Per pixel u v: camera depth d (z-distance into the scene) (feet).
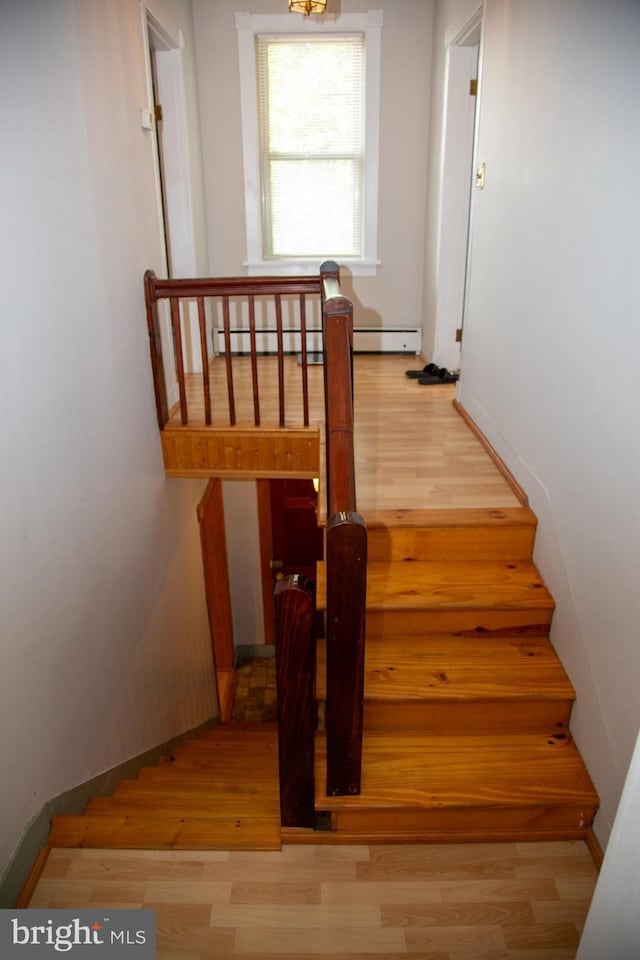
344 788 6.07
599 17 6.12
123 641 8.82
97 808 7.26
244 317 16.70
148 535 10.02
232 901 5.60
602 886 3.29
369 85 14.97
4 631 5.51
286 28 14.49
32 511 6.03
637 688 5.46
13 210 5.66
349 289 16.75
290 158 15.71
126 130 9.01
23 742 5.87
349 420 5.29
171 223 13.82
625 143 5.64
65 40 6.82
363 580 4.98
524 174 8.46
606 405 6.05
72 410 7.01
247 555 16.93
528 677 7.03
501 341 9.73
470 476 9.52
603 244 6.09
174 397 12.14
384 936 5.35
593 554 6.37
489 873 5.90
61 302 6.72
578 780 6.36
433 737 6.88
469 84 13.21
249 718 15.88
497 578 7.95
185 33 13.43
